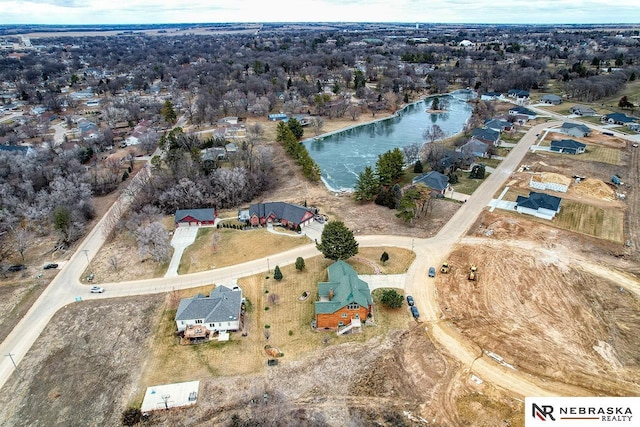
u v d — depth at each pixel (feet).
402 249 246.47
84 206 298.97
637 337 176.45
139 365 170.40
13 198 297.94
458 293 207.31
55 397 157.58
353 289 189.47
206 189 319.68
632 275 216.54
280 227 277.85
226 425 144.77
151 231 246.88
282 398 153.69
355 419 144.56
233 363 169.58
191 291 215.10
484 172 355.36
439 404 149.59
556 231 260.62
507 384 156.25
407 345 176.14
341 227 224.94
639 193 310.24
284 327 188.85
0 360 175.01
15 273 235.40
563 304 197.57
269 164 381.40
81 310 203.31
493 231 263.08
